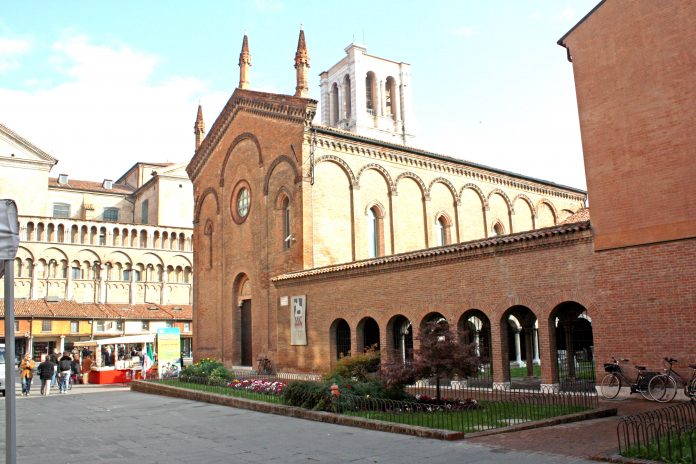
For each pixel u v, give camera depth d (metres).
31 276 57.91
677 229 16.94
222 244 39.72
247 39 40.12
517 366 35.09
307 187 31.66
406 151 36.56
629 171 18.23
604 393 17.66
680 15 17.84
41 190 63.25
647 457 9.49
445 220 39.12
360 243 33.41
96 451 12.24
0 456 11.81
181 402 21.67
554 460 9.98
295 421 15.68
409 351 22.83
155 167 75.69
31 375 28.73
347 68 62.84
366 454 11.05
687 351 16.30
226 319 38.41
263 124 35.84
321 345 27.86
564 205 48.41
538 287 19.53
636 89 18.53
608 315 17.94
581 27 20.28
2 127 61.56
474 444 11.58
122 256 62.84
